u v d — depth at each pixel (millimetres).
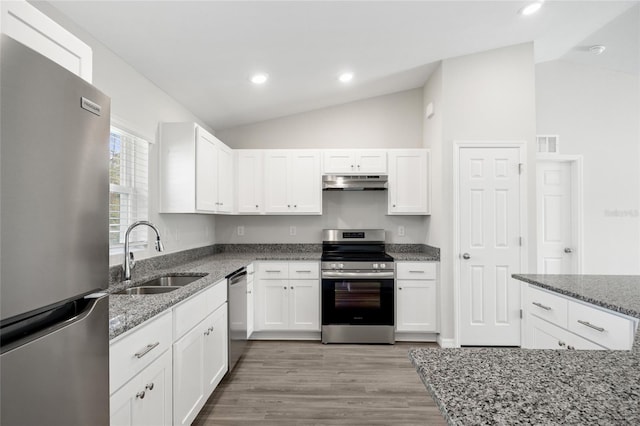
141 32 2012
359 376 2652
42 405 709
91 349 883
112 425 1198
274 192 3764
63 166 781
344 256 3553
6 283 630
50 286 741
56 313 818
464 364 874
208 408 2201
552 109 3867
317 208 3748
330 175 3693
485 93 3277
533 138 3266
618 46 3398
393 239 4016
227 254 3887
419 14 2400
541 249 3889
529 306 2051
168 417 1633
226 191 3531
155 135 2717
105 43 2076
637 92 3850
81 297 855
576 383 758
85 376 857
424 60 3229
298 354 3105
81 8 1734
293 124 4078
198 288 1931
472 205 3291
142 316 1351
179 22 1980
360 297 3398
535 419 608
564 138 3857
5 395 623
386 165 3725
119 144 2346
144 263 2498
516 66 3268
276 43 2428
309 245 4043
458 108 3289
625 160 3854
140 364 1379
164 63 2416
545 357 922
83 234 855
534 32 3018
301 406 2225
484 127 3283
